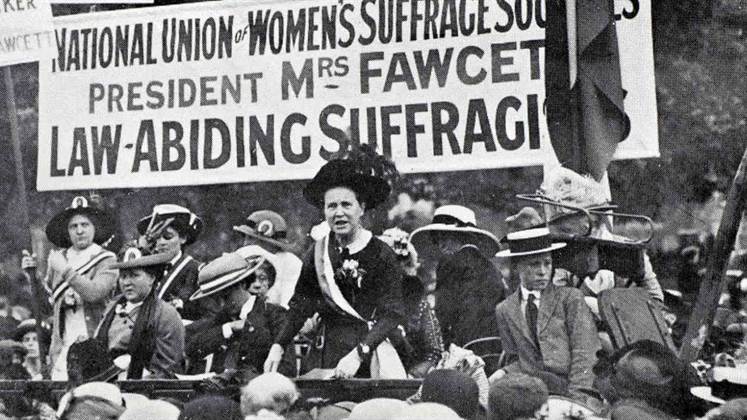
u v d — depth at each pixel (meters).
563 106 8.21
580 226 7.91
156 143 9.09
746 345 7.67
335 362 8.02
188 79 9.07
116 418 6.18
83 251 9.10
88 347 8.49
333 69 8.80
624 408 5.71
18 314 9.21
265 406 5.77
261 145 8.89
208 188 8.97
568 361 7.52
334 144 8.76
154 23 9.14
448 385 5.71
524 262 7.75
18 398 8.05
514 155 8.40
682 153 8.19
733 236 7.68
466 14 8.56
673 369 5.79
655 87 8.26
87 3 9.26
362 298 8.11
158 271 8.68
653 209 8.16
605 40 8.11
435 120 8.58
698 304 7.66
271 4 8.95
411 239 8.39
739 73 8.17
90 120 9.21
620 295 7.54
